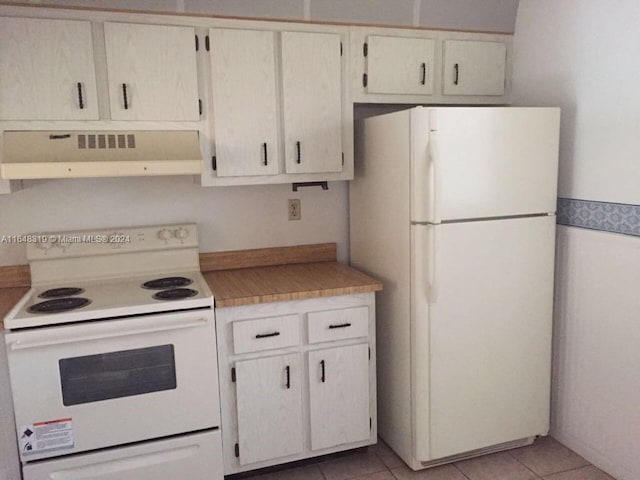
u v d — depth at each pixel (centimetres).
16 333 196
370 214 268
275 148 254
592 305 244
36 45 216
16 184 230
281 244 290
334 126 261
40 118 220
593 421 248
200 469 227
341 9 253
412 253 231
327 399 243
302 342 238
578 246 249
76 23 219
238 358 229
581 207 246
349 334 243
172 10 231
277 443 238
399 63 266
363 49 261
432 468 251
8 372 200
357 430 251
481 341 243
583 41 240
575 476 242
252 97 246
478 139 228
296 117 254
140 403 214
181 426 221
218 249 279
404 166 232
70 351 203
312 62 253
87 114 225
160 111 235
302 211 291
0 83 214
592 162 239
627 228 224
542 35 263
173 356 216
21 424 202
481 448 256
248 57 243
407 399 245
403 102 271
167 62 233
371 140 260
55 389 203
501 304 243
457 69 276
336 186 295
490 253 237
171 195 268
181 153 231
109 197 259
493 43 280
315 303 237
